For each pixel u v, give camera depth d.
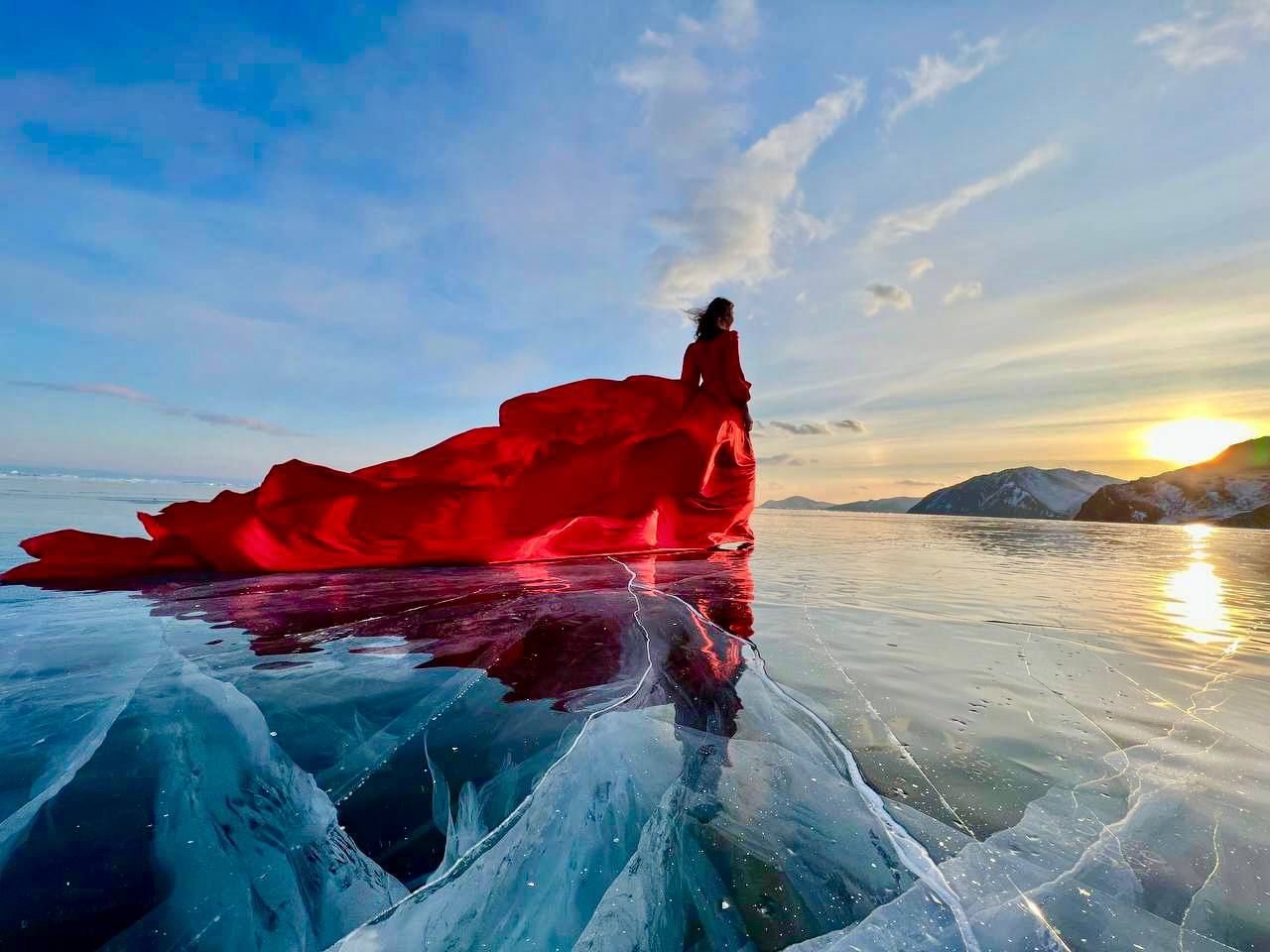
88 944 0.67
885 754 1.21
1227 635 2.37
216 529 3.13
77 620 2.09
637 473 4.28
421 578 3.04
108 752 1.07
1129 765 1.18
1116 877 0.84
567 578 3.08
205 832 0.85
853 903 0.78
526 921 0.74
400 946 0.70
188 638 1.86
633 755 1.11
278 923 0.72
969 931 0.73
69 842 0.82
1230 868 0.86
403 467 3.70
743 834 0.90
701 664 1.66
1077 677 1.76
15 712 1.23
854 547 6.06
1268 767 1.19
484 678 1.50
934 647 2.06
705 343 4.91
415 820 0.91
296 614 2.20
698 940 0.72
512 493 3.75
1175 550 6.66
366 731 1.18
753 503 5.34
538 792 0.97
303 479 3.53
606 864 0.83
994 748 1.25
